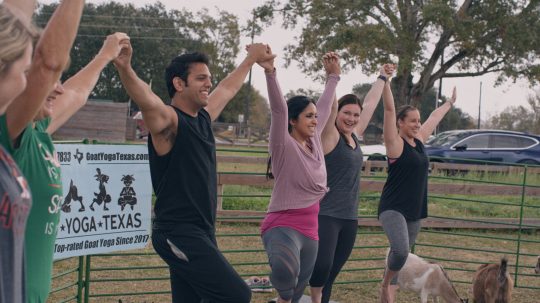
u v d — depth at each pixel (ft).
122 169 19.93
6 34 7.19
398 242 21.21
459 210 49.01
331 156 18.76
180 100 14.38
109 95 197.36
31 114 8.80
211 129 14.69
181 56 14.40
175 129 13.87
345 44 105.09
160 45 204.44
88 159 18.99
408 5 110.93
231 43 167.73
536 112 179.93
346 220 19.02
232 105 207.41
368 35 104.42
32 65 8.81
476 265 33.65
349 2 108.78
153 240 14.52
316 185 17.06
